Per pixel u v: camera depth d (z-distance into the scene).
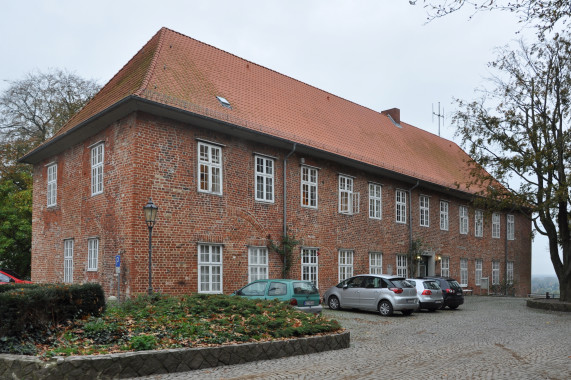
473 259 35.06
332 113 28.11
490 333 14.53
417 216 29.77
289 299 15.32
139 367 8.30
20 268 28.33
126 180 16.59
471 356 10.54
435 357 10.40
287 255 20.81
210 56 22.77
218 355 9.30
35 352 8.41
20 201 28.06
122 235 16.50
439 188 30.86
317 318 12.73
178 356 8.77
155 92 16.97
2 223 27.36
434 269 30.73
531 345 12.22
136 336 9.19
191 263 17.44
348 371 8.86
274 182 20.91
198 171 18.00
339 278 23.77
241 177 19.52
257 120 20.72
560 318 19.73
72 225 19.84
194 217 17.70
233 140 19.38
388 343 12.48
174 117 17.28
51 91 34.41
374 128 31.16
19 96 33.97
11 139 33.75
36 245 22.64
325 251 23.06
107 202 17.52
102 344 8.98
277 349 10.26
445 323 17.02
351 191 24.92
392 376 8.46
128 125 16.83
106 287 17.08
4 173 32.19
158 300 13.38
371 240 25.91
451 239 32.84
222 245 18.52
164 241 16.77
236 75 23.16
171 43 21.12
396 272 27.58
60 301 9.84
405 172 28.06
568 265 24.78
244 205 19.52
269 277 20.27
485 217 27.00
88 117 19.17
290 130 22.12
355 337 13.55
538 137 24.55
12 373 7.79
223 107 19.62
